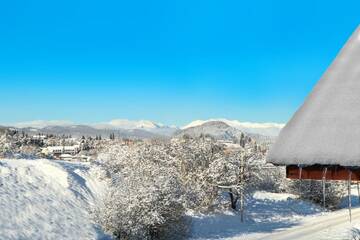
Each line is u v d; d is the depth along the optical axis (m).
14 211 25.06
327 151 4.82
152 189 27.86
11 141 46.31
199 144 44.75
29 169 32.03
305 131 5.04
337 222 39.97
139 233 26.73
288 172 5.19
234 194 44.12
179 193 30.17
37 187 29.75
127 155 38.94
